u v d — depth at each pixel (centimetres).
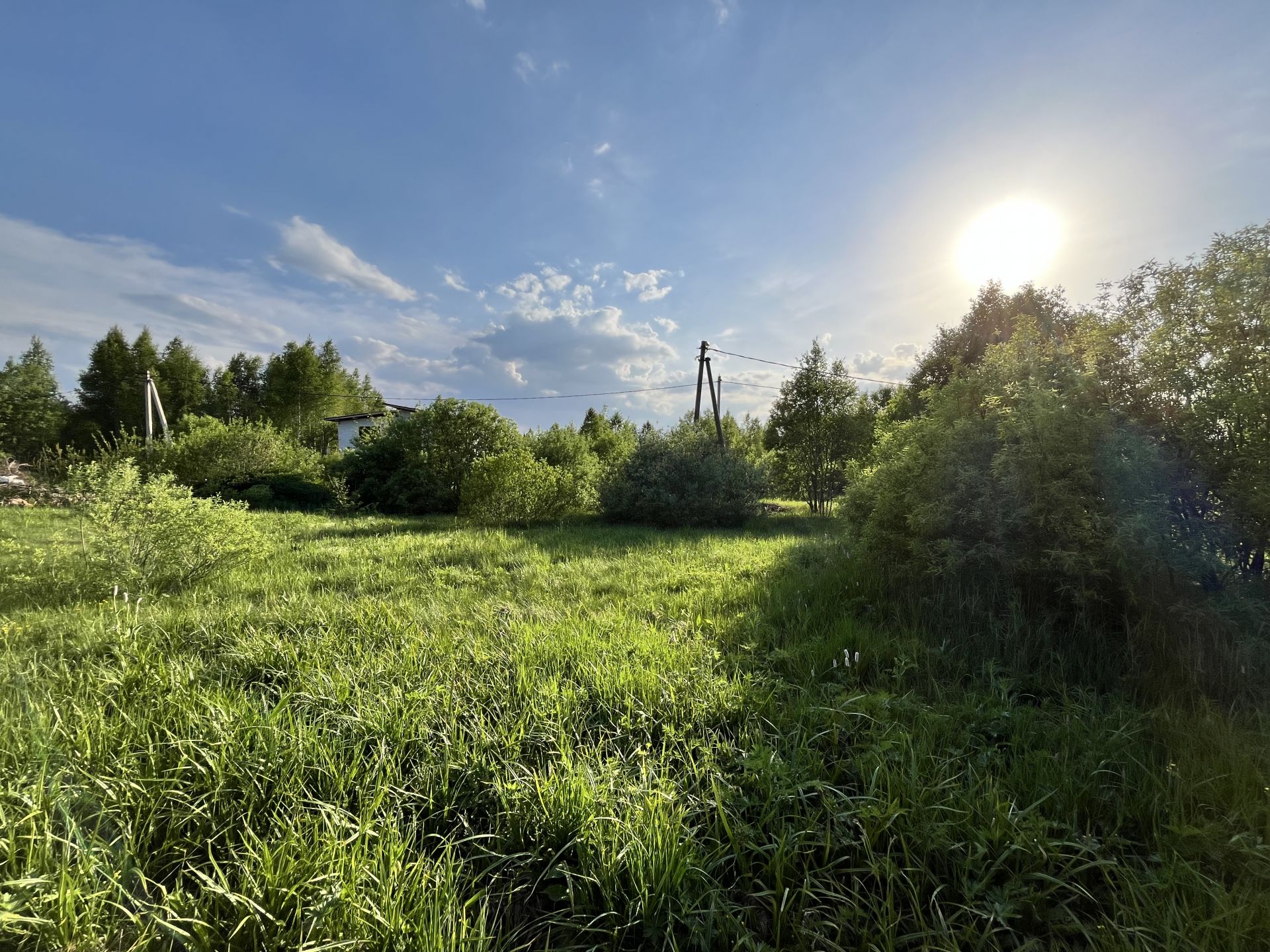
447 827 226
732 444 2550
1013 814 212
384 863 188
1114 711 305
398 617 482
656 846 192
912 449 539
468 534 1095
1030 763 255
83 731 246
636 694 329
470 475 1430
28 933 154
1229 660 335
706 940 169
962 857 200
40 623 481
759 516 1499
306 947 151
